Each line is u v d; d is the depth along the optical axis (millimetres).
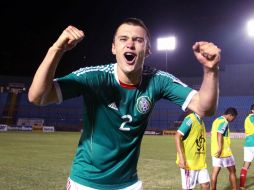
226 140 9016
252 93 46812
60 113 48594
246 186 10414
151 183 10430
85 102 3023
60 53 2520
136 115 2984
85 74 2920
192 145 6914
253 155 10172
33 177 10852
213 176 8992
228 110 9016
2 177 10773
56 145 22688
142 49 2836
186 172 6926
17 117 47531
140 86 2996
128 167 3135
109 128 2994
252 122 10281
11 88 49750
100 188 3084
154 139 32312
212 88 2625
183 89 3049
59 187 9469
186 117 6930
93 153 3041
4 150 18969
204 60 2525
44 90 2574
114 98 2945
